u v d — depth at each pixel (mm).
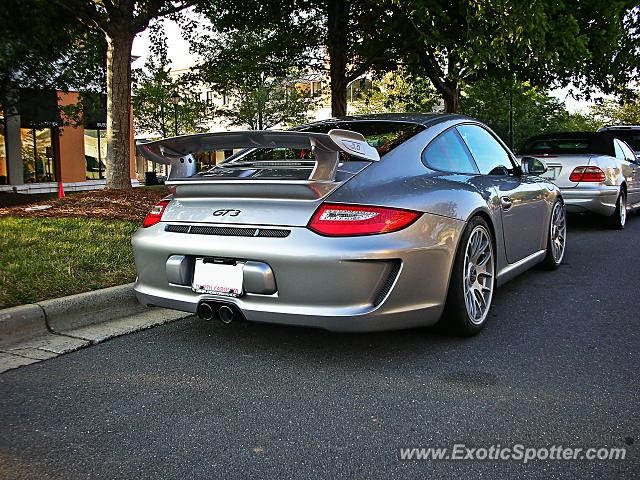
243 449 2457
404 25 10477
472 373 3244
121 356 3578
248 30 14102
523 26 8555
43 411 2830
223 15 12977
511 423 2658
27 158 22500
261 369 3344
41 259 5168
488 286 4078
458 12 9586
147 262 3645
